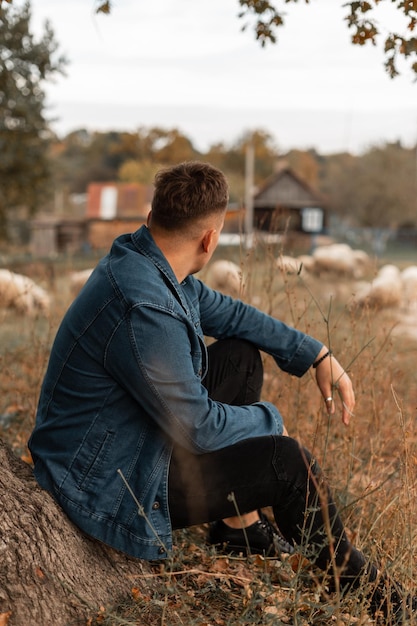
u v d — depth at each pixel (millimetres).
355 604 2055
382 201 43844
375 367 3258
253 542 2490
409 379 4398
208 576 2295
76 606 1910
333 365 2486
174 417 1952
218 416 2039
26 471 2141
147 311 1919
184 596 2109
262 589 2111
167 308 1946
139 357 1915
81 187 92375
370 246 39750
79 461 2006
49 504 1999
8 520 1927
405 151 45375
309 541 2145
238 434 2078
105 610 1910
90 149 97562
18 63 12578
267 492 2133
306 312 3344
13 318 6059
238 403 2486
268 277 3510
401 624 2055
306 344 2502
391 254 36094
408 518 2291
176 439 1984
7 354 4613
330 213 50969
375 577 2156
